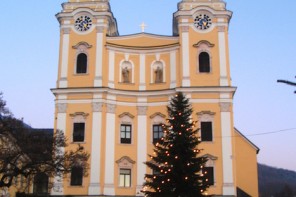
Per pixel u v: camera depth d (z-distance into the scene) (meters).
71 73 56.78
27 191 54.50
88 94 55.75
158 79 58.25
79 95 55.84
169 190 39.53
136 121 56.53
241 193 54.69
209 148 53.81
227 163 53.19
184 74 56.16
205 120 54.72
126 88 57.62
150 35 59.34
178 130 40.75
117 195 53.59
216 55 56.75
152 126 56.22
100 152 53.91
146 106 56.84
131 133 56.16
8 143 39.59
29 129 40.62
